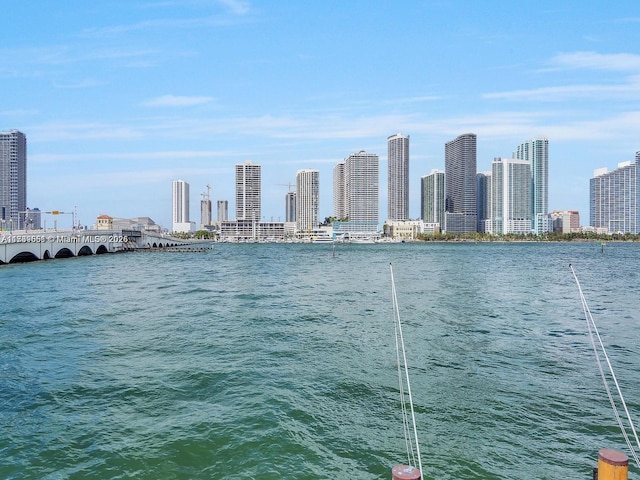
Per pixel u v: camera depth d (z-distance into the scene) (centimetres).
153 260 15500
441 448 1800
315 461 1692
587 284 7944
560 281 8469
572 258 17088
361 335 3794
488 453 1762
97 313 4816
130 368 2836
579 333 3909
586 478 1599
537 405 2236
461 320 4494
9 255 11275
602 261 15162
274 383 2531
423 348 3362
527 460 1714
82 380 2605
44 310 4984
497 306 5416
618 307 5378
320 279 8912
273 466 1655
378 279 8906
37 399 2311
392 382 2570
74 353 3200
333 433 1917
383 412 2139
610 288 7344
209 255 19912
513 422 2041
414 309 5181
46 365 2911
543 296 6344
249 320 4450
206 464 1675
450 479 1580
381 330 4000
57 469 1645
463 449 1792
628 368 2870
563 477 1603
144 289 7031
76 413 2133
